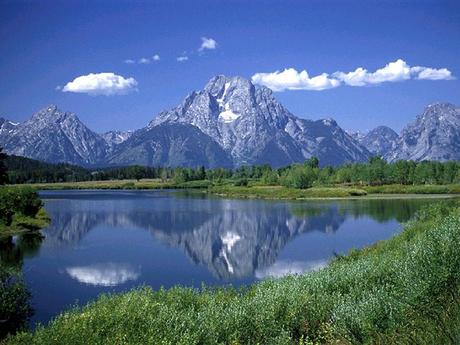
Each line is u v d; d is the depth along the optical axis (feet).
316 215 273.54
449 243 46.42
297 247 172.04
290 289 60.95
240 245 179.32
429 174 524.52
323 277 66.23
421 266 46.32
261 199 434.71
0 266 69.46
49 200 437.58
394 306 42.32
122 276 122.72
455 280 41.29
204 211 310.86
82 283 113.29
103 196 511.40
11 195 211.41
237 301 57.62
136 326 43.93
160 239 192.54
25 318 66.69
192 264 141.28
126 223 245.45
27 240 182.19
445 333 30.86
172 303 56.59
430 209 132.36
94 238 192.13
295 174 508.12
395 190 465.88
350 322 44.39
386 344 36.45
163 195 526.57
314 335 47.39
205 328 47.16
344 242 179.52
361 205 334.24
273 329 48.67
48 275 121.49
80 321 42.73
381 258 78.02
